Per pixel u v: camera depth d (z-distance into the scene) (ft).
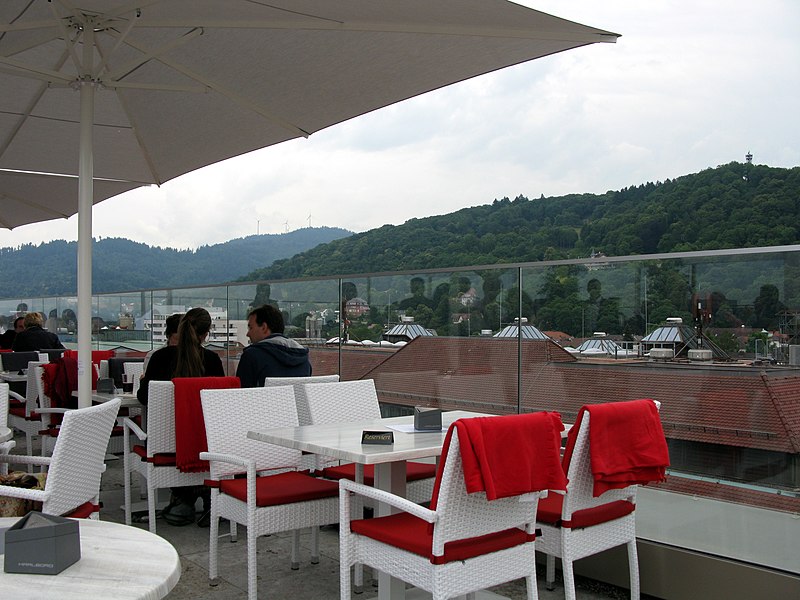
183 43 14.87
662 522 13.62
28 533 6.14
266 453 14.73
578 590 13.76
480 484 9.14
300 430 12.85
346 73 15.44
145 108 18.54
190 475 15.65
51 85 15.51
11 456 11.93
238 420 14.35
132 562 6.39
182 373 16.83
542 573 14.60
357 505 13.21
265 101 17.10
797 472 12.08
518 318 16.29
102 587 5.87
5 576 6.07
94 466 10.72
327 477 15.06
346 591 10.86
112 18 14.46
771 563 12.35
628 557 12.45
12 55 15.64
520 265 16.21
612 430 10.99
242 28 14.35
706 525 13.10
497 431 9.35
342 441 11.60
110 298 34.88
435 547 9.47
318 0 12.07
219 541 16.17
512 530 10.34
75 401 19.94
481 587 9.84
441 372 18.21
